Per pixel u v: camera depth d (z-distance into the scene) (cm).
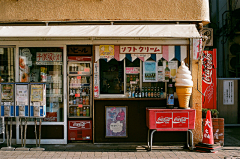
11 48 595
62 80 583
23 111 512
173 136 569
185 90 514
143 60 559
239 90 803
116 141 569
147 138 558
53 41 568
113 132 568
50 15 560
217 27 1395
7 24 571
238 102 802
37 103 512
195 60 555
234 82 801
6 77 600
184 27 525
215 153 507
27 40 570
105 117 565
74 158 471
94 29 512
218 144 535
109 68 581
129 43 558
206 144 521
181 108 527
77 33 489
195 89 556
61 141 568
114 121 567
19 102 512
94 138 569
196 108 555
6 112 514
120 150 527
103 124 568
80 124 574
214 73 753
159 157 479
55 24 570
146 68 579
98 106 568
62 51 581
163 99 566
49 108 579
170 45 559
